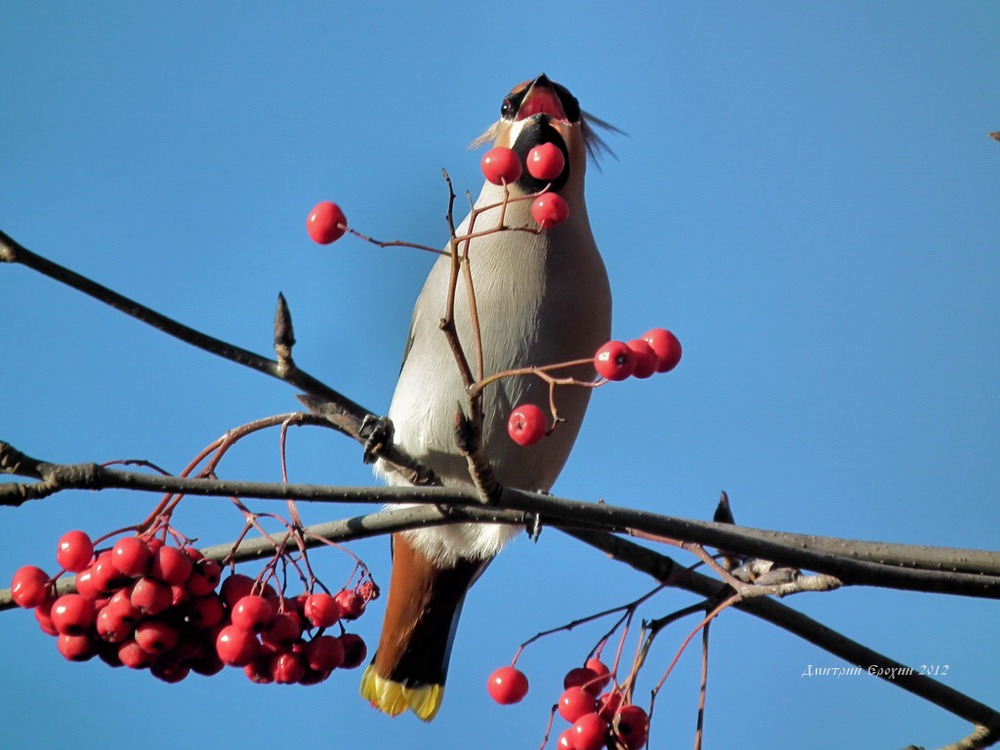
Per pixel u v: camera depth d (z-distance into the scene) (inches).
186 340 243.0
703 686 261.0
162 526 249.6
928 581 246.5
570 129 374.3
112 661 256.1
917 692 293.6
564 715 263.0
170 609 248.4
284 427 258.5
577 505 239.6
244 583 255.3
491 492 229.9
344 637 270.4
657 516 245.9
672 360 225.3
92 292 233.6
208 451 252.7
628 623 271.7
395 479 362.9
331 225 226.2
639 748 255.0
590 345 363.6
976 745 292.4
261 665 259.3
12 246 227.8
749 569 273.0
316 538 282.8
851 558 254.7
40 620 252.4
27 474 214.4
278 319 248.4
